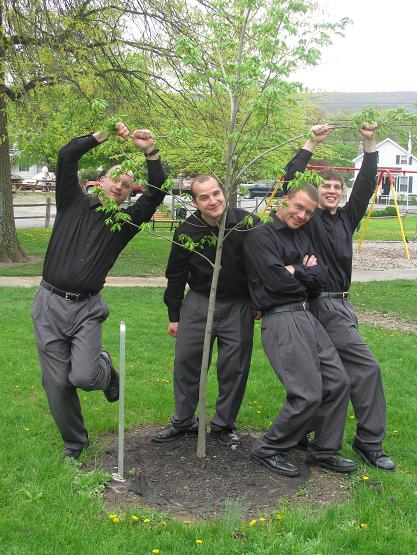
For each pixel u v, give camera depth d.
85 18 14.09
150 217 4.52
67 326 4.38
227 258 4.64
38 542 3.48
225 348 4.82
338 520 3.81
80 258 4.34
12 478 4.21
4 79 13.55
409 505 4.04
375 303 12.00
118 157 4.49
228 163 4.32
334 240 4.72
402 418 5.73
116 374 4.80
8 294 11.47
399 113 4.39
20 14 13.13
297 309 4.42
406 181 63.53
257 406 5.88
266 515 3.86
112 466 4.47
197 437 5.00
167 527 3.66
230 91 4.26
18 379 6.44
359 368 4.63
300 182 4.25
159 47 14.57
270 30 4.14
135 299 11.30
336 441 4.48
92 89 13.99
